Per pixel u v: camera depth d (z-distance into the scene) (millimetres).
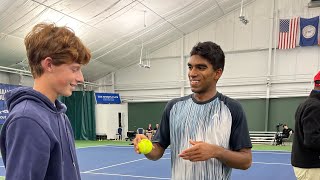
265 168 8570
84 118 21484
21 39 13797
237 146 1931
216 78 2000
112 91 22562
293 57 17797
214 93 2049
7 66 16297
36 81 1368
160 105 21375
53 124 1333
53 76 1332
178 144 2014
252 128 18578
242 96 18906
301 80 17578
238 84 19031
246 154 1907
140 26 16406
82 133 21438
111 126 21281
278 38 18062
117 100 21750
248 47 18859
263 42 18531
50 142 1230
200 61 1919
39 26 1370
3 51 14359
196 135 1957
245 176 7465
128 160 10398
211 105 1992
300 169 2859
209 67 1921
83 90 22266
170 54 20984
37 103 1280
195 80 1955
